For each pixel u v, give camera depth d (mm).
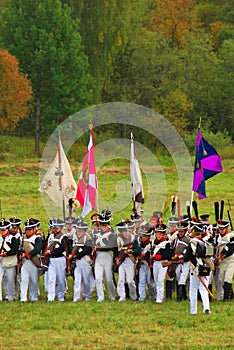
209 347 29828
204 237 35406
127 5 141250
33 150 121375
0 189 87688
